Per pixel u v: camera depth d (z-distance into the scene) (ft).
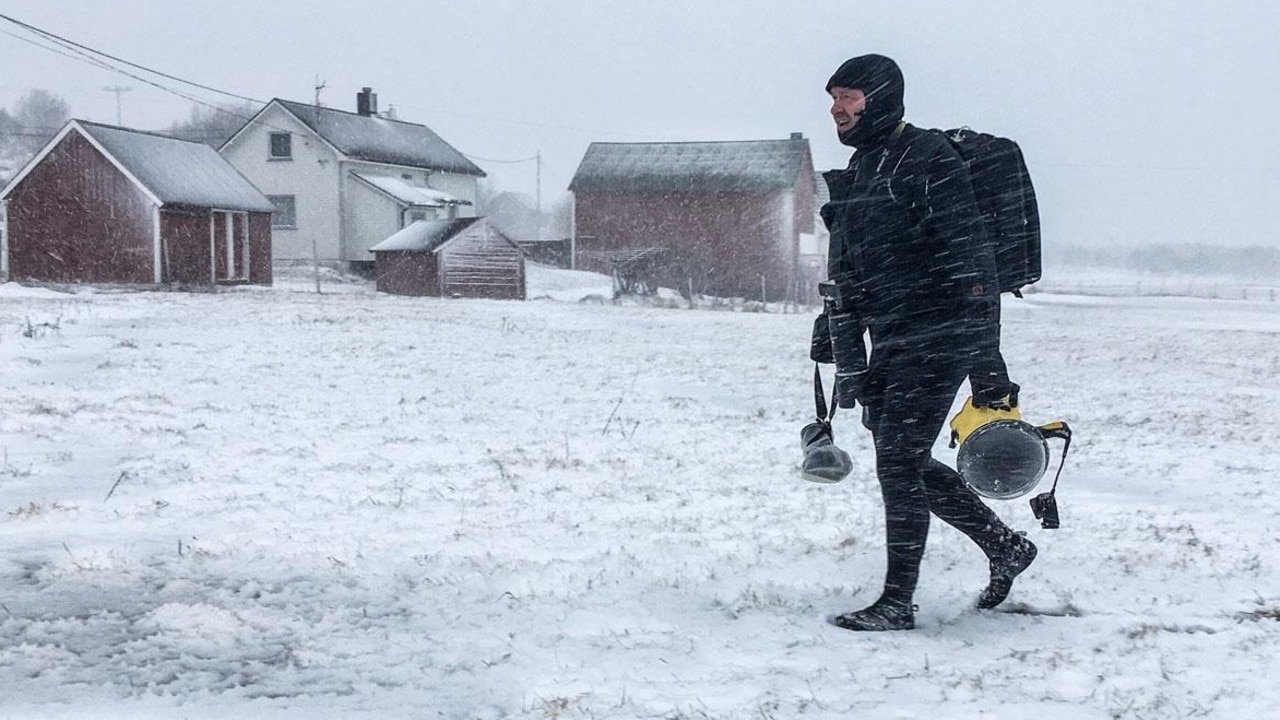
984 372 13.71
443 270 137.59
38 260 127.85
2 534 18.98
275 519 20.65
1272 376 65.51
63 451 28.37
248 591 15.38
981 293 13.50
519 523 20.68
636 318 102.89
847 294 14.38
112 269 127.85
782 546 18.93
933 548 18.85
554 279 175.73
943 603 15.38
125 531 19.31
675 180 194.59
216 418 35.06
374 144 181.88
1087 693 11.76
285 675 12.03
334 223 173.27
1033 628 14.30
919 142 13.70
